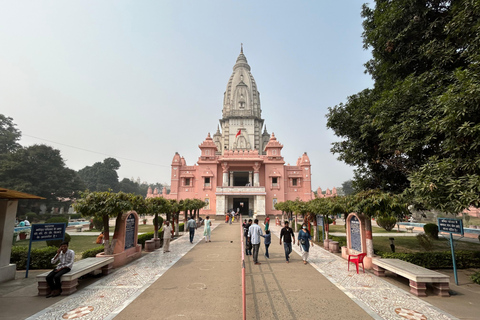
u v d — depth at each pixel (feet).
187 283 26.27
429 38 33.53
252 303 20.79
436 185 24.77
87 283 26.76
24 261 34.22
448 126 24.90
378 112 35.37
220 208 140.77
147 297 22.29
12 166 150.20
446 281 22.62
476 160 23.58
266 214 147.13
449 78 29.45
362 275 29.35
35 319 18.21
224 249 46.93
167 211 56.49
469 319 18.11
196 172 156.87
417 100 31.60
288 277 28.45
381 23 37.06
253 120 288.71
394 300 21.62
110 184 288.10
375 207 31.14
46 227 31.24
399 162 40.50
